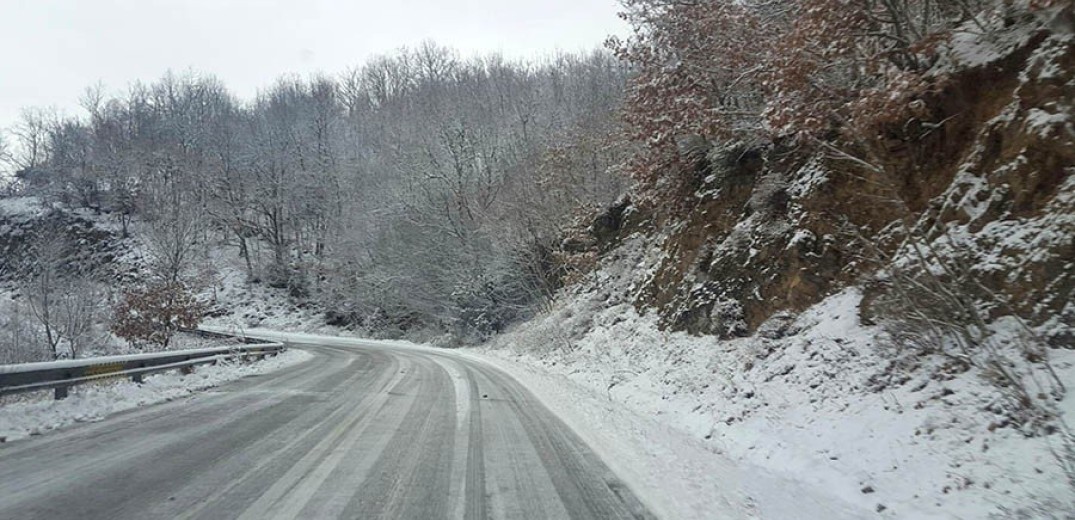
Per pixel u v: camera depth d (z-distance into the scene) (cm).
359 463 704
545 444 880
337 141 6469
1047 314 748
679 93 1653
